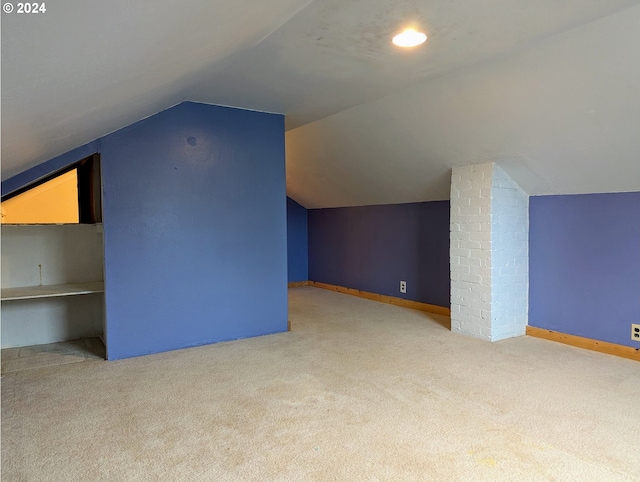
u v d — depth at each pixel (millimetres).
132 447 2104
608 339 3449
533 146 3326
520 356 3395
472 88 3105
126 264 3457
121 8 1098
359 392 2730
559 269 3746
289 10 2000
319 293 6484
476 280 3922
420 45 2529
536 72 2727
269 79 3094
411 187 4875
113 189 3383
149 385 2881
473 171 3893
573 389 2740
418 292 5246
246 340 3936
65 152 3189
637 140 2809
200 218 3754
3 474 1880
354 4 2037
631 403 2533
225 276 3896
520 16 2184
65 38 1112
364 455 2014
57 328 3936
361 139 4457
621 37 2268
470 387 2789
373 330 4266
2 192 3064
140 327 3533
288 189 6789
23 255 3729
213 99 3594
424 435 2189
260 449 2076
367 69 2920
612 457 1978
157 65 1911
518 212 3895
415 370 3111
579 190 3535
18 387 2854
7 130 1745
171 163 3604
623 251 3322
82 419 2398
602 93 2627
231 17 1689
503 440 2135
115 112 2561
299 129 4879
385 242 5691
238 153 3918
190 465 1946
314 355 3484
